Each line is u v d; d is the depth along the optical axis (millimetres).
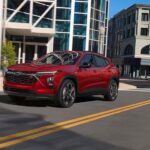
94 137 9195
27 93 13000
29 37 37312
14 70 13203
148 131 10359
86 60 14984
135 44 94125
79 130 9891
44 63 14430
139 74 93438
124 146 8492
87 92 14883
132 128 10648
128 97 19188
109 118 12047
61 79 13359
